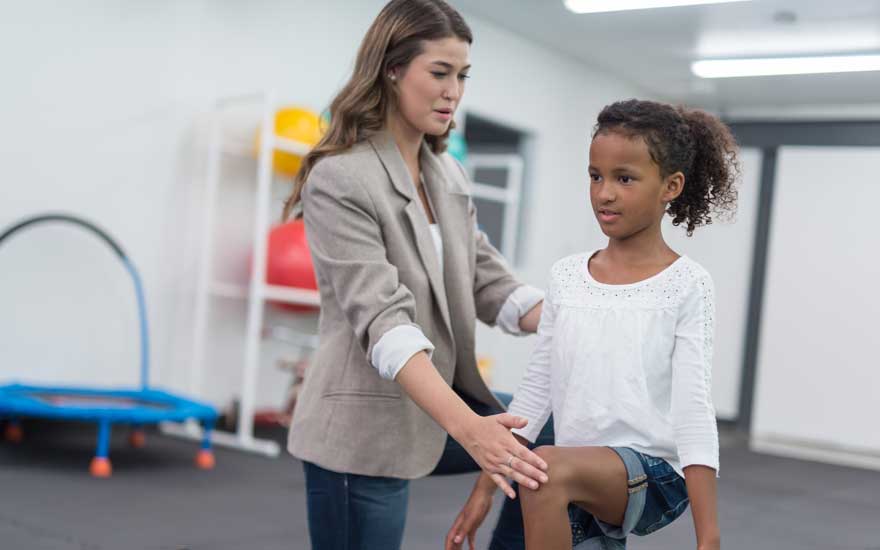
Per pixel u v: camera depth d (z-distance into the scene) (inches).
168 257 198.4
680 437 51.6
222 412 210.4
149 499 136.9
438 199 68.9
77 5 180.1
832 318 293.3
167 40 195.3
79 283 184.2
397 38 64.7
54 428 188.4
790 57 258.8
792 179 304.7
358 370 64.7
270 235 196.2
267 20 212.8
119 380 191.8
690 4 224.2
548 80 283.6
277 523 128.3
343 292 62.8
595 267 56.7
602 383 53.7
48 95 177.3
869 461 264.4
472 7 247.0
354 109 66.0
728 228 316.2
